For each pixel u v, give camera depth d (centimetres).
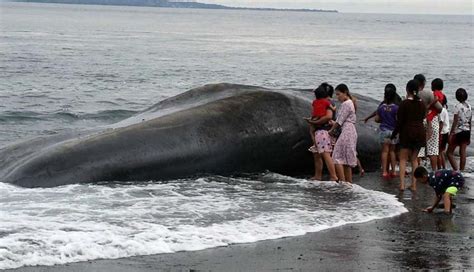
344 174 1734
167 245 1130
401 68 6769
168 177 1672
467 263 1105
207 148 1723
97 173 1584
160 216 1312
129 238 1151
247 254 1118
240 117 1803
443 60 8112
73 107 3412
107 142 1633
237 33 15312
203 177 1712
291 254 1127
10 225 1193
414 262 1103
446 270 1065
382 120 1845
